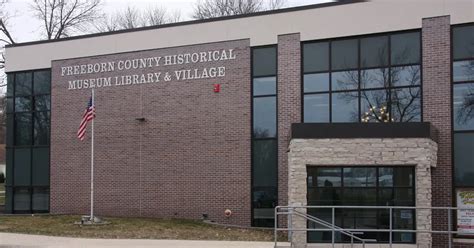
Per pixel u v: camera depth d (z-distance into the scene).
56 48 25.16
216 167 21.77
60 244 15.51
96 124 23.95
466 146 18.48
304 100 20.62
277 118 20.94
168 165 22.55
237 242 16.17
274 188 20.86
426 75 19.03
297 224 16.64
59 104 24.91
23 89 25.91
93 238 16.94
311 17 20.73
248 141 21.33
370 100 19.83
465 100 18.58
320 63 20.58
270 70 21.27
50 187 24.88
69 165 24.48
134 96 23.36
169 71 22.81
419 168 16.31
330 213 17.02
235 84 21.69
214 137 21.89
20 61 25.92
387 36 19.78
